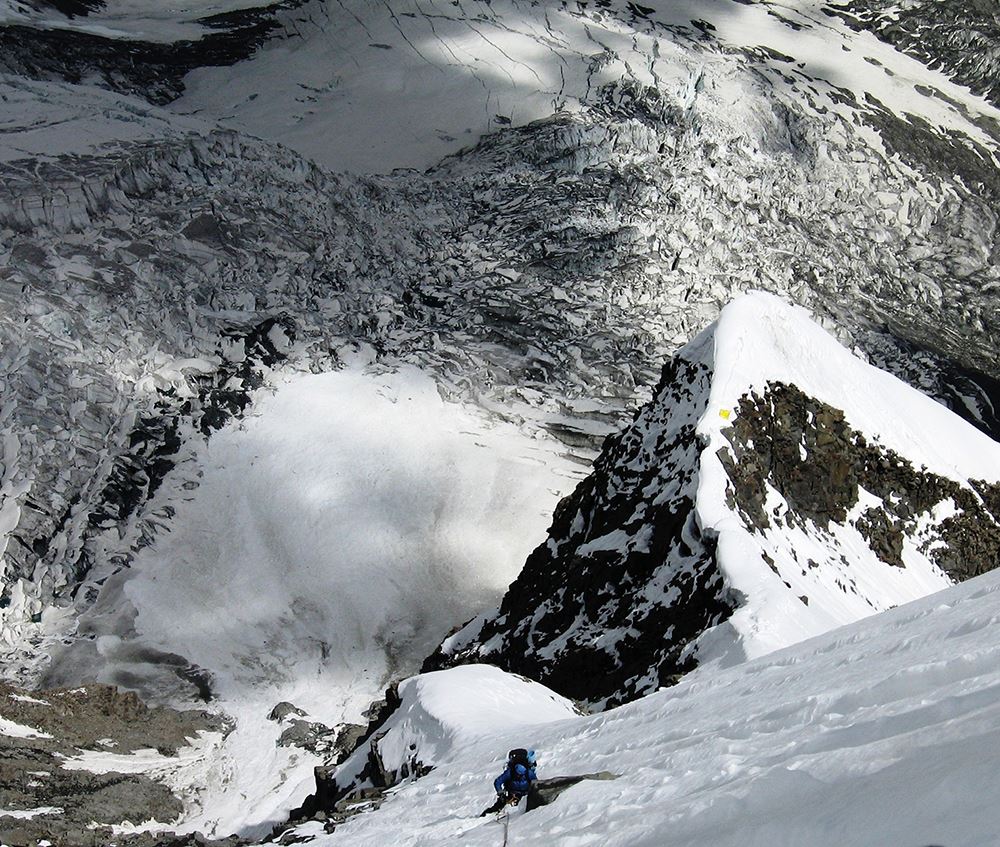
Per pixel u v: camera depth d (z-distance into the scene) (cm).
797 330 5562
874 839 584
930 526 5434
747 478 4856
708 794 1009
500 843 1327
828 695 1401
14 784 5322
